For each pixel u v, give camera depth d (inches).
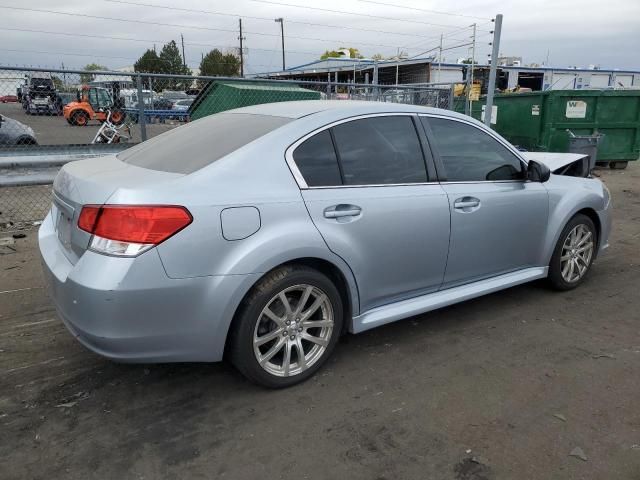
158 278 100.6
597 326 157.9
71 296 102.7
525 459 99.7
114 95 336.5
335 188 123.5
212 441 104.9
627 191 391.5
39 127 342.3
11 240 239.6
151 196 101.2
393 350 142.1
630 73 1690.5
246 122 132.0
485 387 124.3
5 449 101.7
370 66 1268.5
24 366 132.1
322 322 125.3
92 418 111.9
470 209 147.2
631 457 100.3
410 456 100.4
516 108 502.9
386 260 132.0
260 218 110.7
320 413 114.0
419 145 141.6
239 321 112.2
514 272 167.9
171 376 128.7
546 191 168.9
